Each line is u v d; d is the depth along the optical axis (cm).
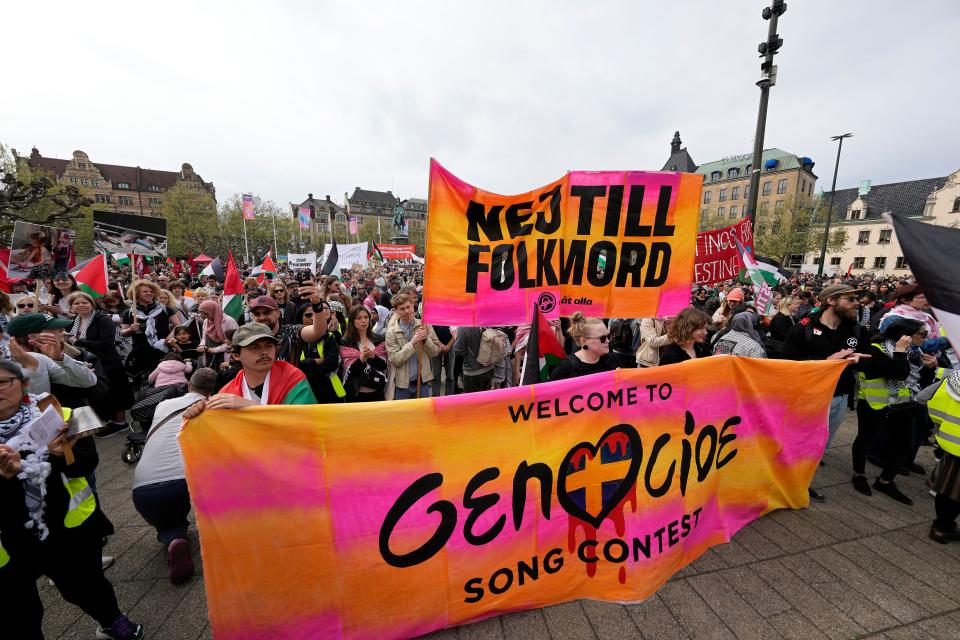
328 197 9988
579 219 308
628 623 217
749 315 418
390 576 201
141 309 554
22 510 166
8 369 165
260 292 797
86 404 296
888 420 348
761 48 694
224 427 175
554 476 227
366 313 382
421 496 203
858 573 255
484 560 216
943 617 222
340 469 191
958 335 203
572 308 317
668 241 317
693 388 264
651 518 248
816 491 352
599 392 236
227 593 181
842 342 348
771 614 223
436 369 453
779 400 302
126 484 365
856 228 5369
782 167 6016
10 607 166
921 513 324
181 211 5034
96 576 196
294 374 243
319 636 194
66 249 674
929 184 5106
